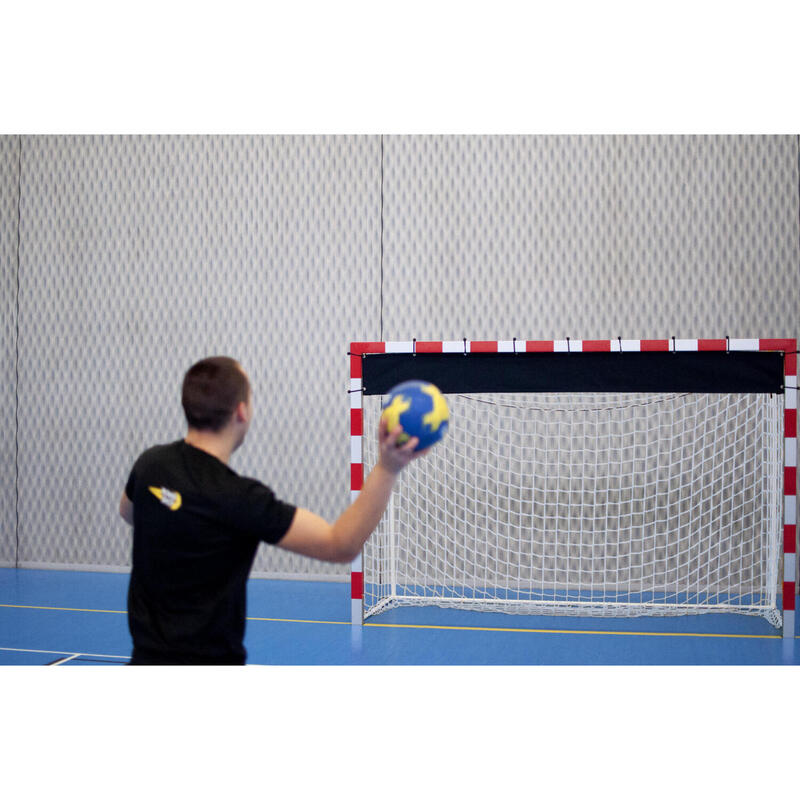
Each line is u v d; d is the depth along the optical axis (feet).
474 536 20.29
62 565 22.45
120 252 22.11
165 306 21.86
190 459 5.98
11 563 22.74
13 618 16.90
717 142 19.60
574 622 16.79
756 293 19.43
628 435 19.79
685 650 14.49
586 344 15.92
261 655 14.14
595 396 19.88
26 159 22.62
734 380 15.76
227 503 5.69
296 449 21.15
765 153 19.43
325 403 21.01
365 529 5.61
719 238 19.57
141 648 5.81
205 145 21.63
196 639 5.73
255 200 21.40
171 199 21.83
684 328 19.65
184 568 5.77
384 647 14.71
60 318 22.43
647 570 19.81
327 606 18.25
